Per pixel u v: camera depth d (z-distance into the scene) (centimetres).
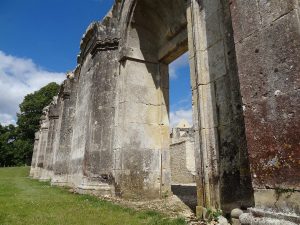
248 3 396
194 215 586
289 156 311
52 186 1375
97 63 1093
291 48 328
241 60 393
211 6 605
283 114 325
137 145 941
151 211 628
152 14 1037
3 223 481
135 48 1034
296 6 334
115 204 741
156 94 1034
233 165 501
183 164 2134
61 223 486
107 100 1033
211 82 577
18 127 4834
